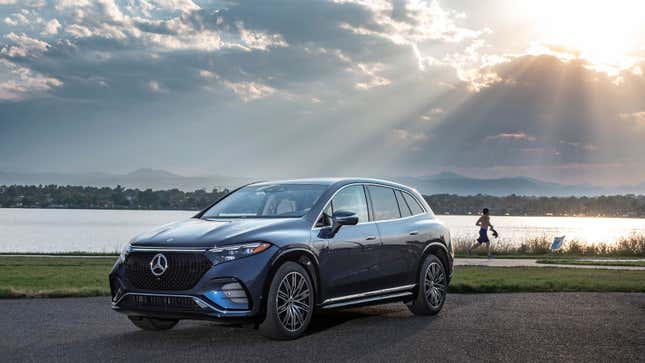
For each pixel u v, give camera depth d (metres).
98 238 80.81
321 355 6.62
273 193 8.56
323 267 7.78
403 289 8.95
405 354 6.68
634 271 17.48
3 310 9.63
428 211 9.90
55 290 11.64
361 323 8.63
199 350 6.88
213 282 6.97
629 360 6.43
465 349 6.91
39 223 154.38
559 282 13.29
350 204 8.56
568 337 7.55
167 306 7.13
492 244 30.66
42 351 6.79
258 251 7.16
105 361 6.35
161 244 7.27
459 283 12.70
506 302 10.69
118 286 7.48
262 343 7.26
